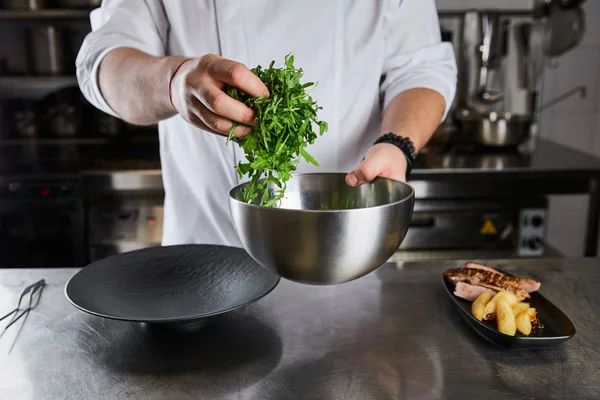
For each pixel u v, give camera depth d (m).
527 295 0.92
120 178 2.11
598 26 2.62
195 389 0.72
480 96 2.55
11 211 2.23
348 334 0.86
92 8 2.41
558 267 1.11
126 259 0.98
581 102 2.71
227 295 0.90
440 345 0.83
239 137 0.74
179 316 0.79
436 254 2.16
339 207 0.91
